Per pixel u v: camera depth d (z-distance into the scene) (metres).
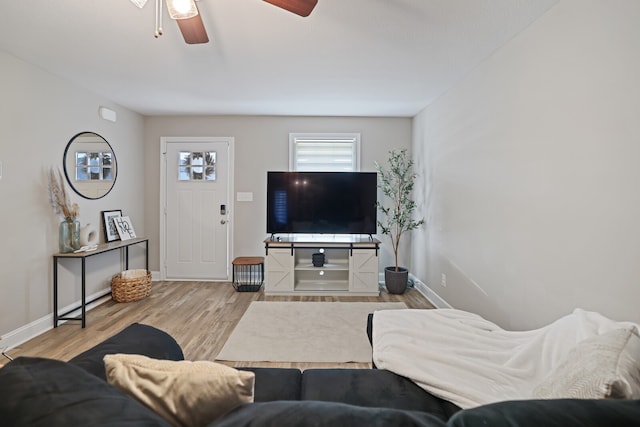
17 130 2.65
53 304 2.97
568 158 1.75
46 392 0.67
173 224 4.59
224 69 2.89
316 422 0.63
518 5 1.87
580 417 0.61
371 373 1.46
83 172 3.39
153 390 0.81
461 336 1.67
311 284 4.23
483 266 2.64
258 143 4.57
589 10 1.61
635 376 0.84
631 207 1.40
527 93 2.09
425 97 3.63
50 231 2.97
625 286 1.43
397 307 3.58
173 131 4.55
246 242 4.60
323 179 4.26
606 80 1.52
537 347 1.41
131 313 3.33
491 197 2.51
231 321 3.14
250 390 0.81
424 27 2.16
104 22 2.12
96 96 3.57
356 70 2.89
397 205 4.46
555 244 1.85
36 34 2.27
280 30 2.22
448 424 0.64
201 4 1.92
